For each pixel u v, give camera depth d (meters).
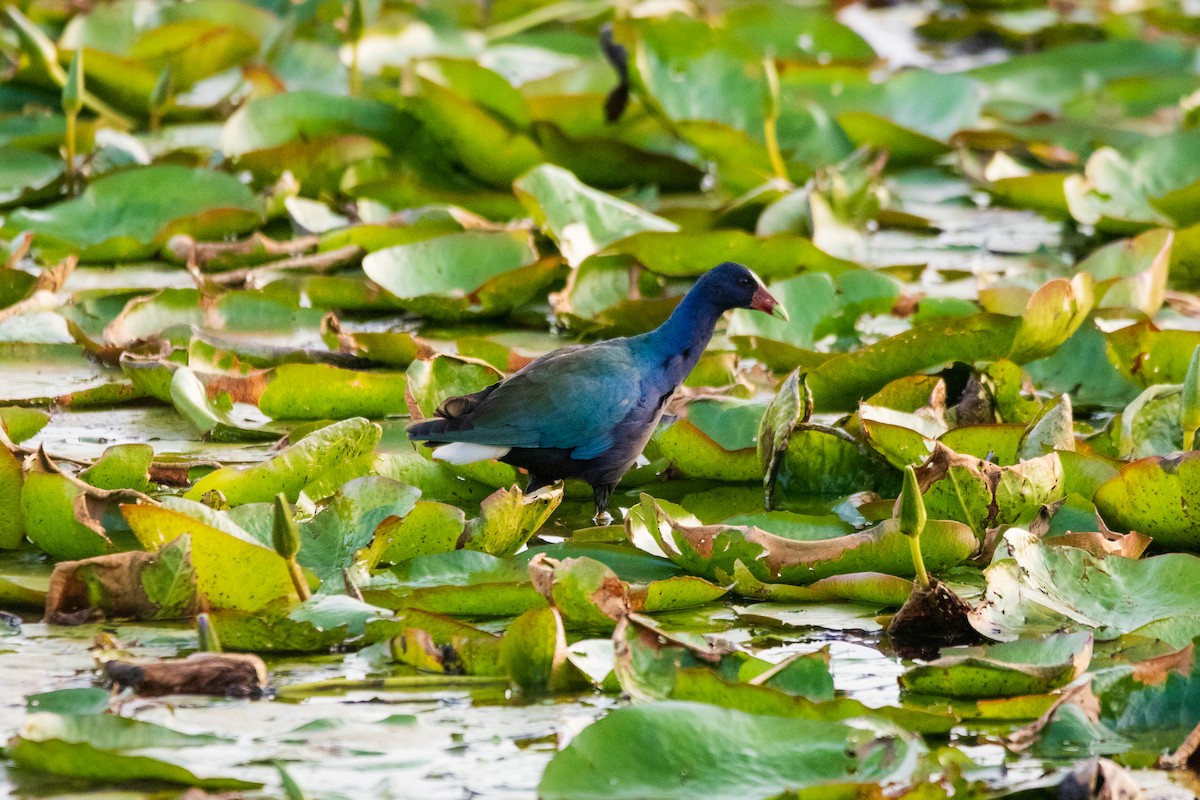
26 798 6.04
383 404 11.38
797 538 8.99
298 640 7.60
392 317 13.99
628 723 6.39
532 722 6.88
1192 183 15.27
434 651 7.41
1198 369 9.41
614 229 14.50
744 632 8.12
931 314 13.02
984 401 11.01
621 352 10.28
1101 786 6.07
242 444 10.72
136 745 6.43
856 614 8.34
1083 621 7.96
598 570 7.90
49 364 12.22
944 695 7.30
